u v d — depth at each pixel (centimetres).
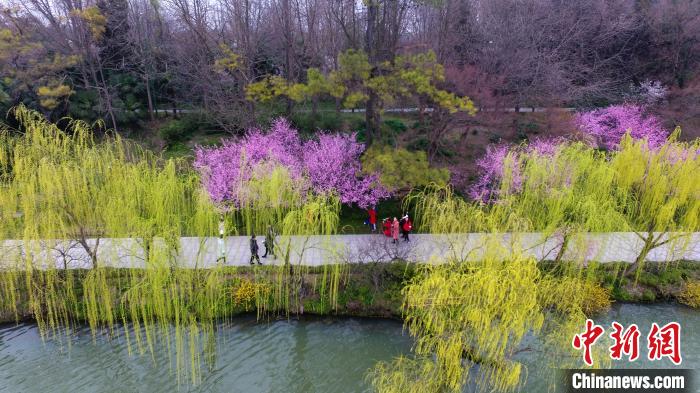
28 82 2186
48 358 1220
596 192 1324
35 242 1162
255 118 2227
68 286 1314
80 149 1264
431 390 916
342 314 1396
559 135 2133
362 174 1800
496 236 1008
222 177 1702
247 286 1402
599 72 2798
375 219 1756
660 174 1325
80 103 2352
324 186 1769
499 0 2902
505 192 1416
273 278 1421
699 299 1402
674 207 1301
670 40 2714
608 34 2794
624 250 1600
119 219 1189
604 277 1465
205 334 1249
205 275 1294
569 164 1363
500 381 938
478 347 932
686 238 1403
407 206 1841
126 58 2638
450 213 1134
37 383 1130
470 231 1186
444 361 918
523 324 920
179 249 1305
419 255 1467
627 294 1440
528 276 911
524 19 2708
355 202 1966
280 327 1359
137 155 1802
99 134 2373
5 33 2136
